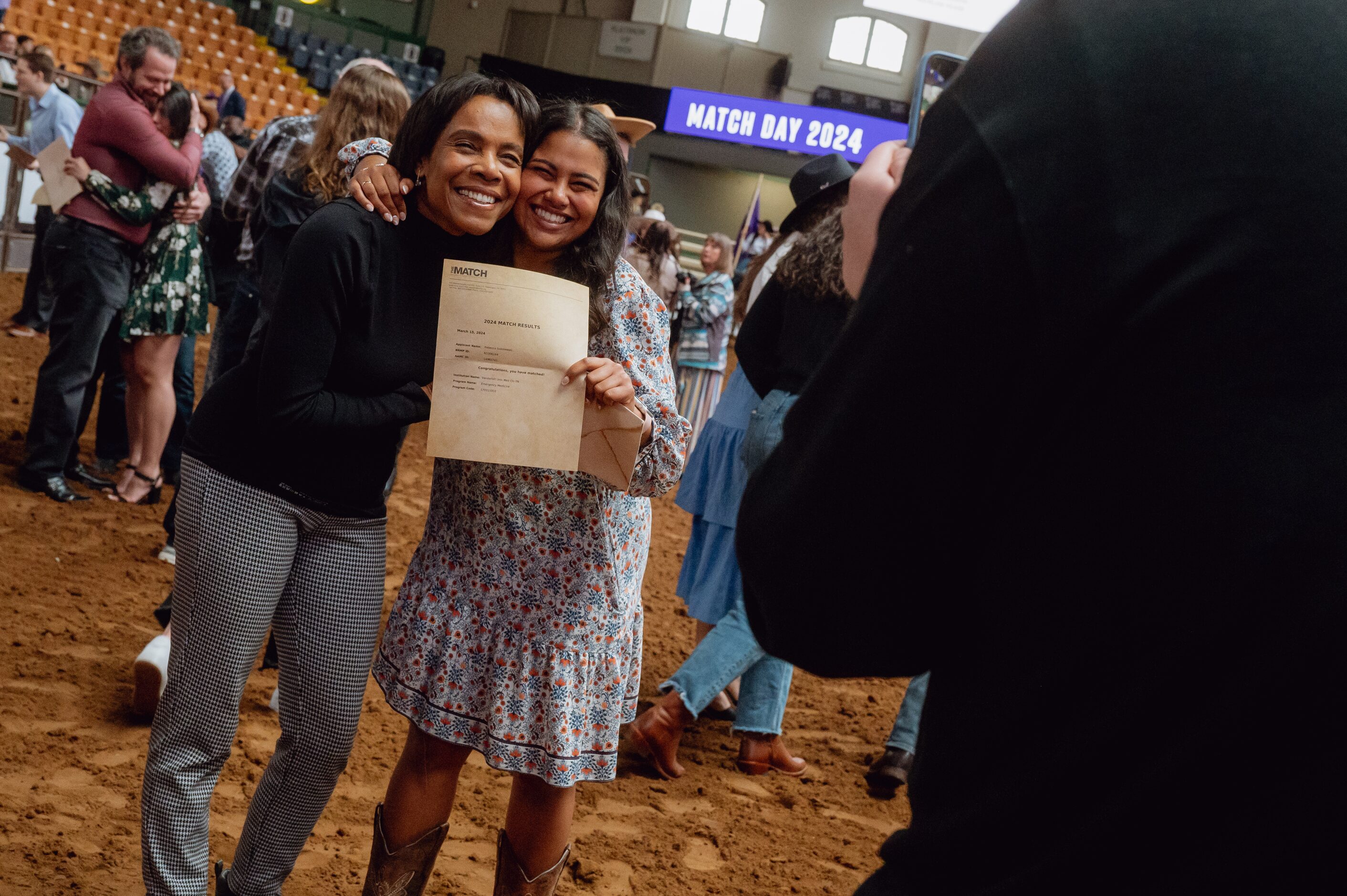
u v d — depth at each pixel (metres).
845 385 0.80
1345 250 0.67
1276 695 0.65
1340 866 0.64
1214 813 0.68
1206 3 0.75
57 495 5.19
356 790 3.15
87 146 4.85
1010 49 0.80
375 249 2.02
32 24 18.95
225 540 2.08
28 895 2.39
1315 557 0.64
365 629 2.20
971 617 0.81
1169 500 0.68
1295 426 0.66
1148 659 0.69
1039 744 0.75
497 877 2.32
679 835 3.21
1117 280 0.70
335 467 2.12
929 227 0.77
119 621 4.02
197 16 22.84
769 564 0.86
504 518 2.17
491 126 2.02
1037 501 0.74
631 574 2.26
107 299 5.04
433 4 27.28
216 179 6.72
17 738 3.08
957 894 0.79
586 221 2.16
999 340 0.73
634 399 2.08
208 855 2.37
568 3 26.64
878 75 25.97
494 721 2.17
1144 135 0.72
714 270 8.33
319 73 24.55
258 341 2.32
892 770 3.69
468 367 1.96
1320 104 0.70
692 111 24.06
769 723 3.70
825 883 3.05
